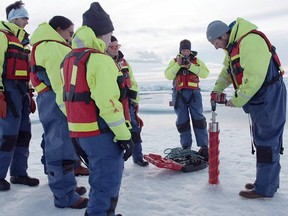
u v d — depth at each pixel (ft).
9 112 12.39
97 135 8.50
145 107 50.24
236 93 11.51
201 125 17.24
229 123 33.06
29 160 18.56
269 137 11.47
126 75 14.99
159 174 15.06
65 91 8.84
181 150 16.62
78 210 11.03
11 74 12.30
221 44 11.96
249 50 10.72
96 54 8.28
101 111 8.14
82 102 8.40
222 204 11.51
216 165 12.78
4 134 12.44
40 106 10.94
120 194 12.51
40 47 10.61
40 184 13.73
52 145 10.81
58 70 10.26
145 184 13.65
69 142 10.76
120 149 8.77
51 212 10.94
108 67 8.20
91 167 8.82
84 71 8.29
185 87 17.24
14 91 12.41
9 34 12.40
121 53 15.10
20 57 12.54
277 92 11.29
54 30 10.95
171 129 28.43
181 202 11.71
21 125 13.41
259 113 11.39
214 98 12.37
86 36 8.51
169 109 47.34
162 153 19.57
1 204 11.63
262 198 11.82
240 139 22.88
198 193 12.53
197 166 15.46
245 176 14.44
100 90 8.05
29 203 11.59
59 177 10.93
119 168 8.89
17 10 12.82
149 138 24.30
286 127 27.86
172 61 17.98
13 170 13.57
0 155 12.54
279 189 12.75
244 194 11.91
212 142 12.70
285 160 17.04
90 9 8.84
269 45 11.18
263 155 11.57
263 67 10.64
